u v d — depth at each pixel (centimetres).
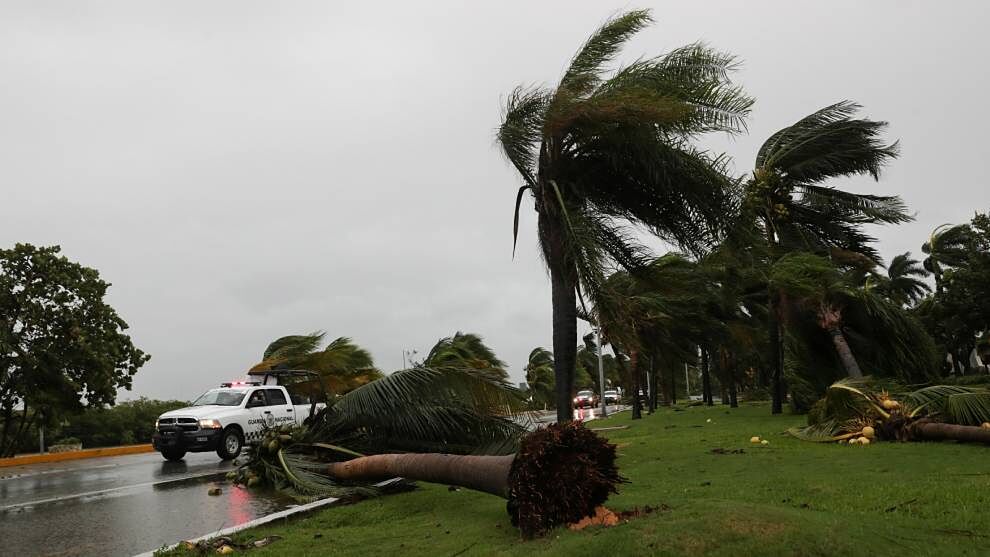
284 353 2144
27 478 1423
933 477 673
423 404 1009
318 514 745
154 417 4003
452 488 880
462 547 507
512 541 505
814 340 1977
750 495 616
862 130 2112
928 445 996
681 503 534
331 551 543
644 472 862
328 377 1875
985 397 1051
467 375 1012
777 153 2214
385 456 848
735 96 1182
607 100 1105
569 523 492
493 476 595
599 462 508
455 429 1012
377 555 515
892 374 1917
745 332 3036
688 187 1214
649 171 1185
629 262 1298
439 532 587
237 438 1677
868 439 1078
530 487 501
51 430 2494
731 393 3488
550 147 1236
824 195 2292
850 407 1152
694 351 3631
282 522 722
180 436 1606
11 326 2212
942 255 4681
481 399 998
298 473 978
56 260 2344
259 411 1750
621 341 1131
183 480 1248
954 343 3597
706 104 1180
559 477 494
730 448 1120
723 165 1222
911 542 399
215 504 924
